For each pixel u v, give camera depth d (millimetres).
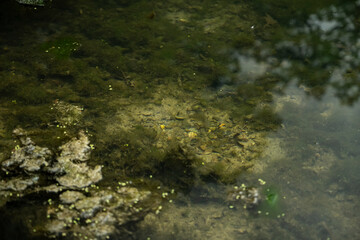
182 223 2619
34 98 2902
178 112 2922
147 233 2582
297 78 3074
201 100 2971
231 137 2852
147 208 2613
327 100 2994
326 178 2760
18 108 2867
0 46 3096
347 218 2670
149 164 2727
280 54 3184
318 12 3451
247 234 2619
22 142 2729
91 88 2965
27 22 3232
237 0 3500
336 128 2902
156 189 2668
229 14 3398
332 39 3277
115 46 3156
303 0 3531
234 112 2936
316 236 2627
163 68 3070
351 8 3488
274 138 2859
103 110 2895
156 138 2816
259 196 2686
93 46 3139
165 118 2896
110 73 3035
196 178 2709
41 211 2555
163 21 3320
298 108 2961
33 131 2785
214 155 2783
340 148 2840
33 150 2697
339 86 3045
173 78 3041
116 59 3092
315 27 3348
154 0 3449
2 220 2527
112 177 2678
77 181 2641
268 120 2912
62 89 2955
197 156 2770
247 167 2760
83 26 3240
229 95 2994
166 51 3152
